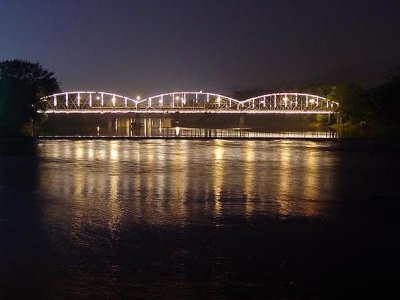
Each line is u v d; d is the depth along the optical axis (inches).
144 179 1556.3
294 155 2495.1
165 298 565.6
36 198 1195.3
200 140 3740.2
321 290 592.1
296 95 7273.6
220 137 3932.1
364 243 789.9
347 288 597.9
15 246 762.8
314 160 2244.1
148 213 1016.9
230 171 1796.3
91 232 850.8
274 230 874.8
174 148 2918.3
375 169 1894.7
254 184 1459.2
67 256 711.7
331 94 5959.6
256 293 581.6
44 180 1523.1
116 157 2319.1
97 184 1438.2
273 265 677.3
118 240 799.1
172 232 853.8
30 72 4480.8
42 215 992.9
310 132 4960.6
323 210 1063.6
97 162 2091.5
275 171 1807.3
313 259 705.6
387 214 1020.5
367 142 3430.1
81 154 2470.5
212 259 701.9
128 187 1380.4
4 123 3713.1
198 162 2117.4
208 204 1127.0
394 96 3363.7
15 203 1127.6
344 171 1819.6
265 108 7244.1
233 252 735.7
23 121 3850.9
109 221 938.7
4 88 3735.2
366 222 944.3
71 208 1067.9
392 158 2349.9
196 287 597.3
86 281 613.9
